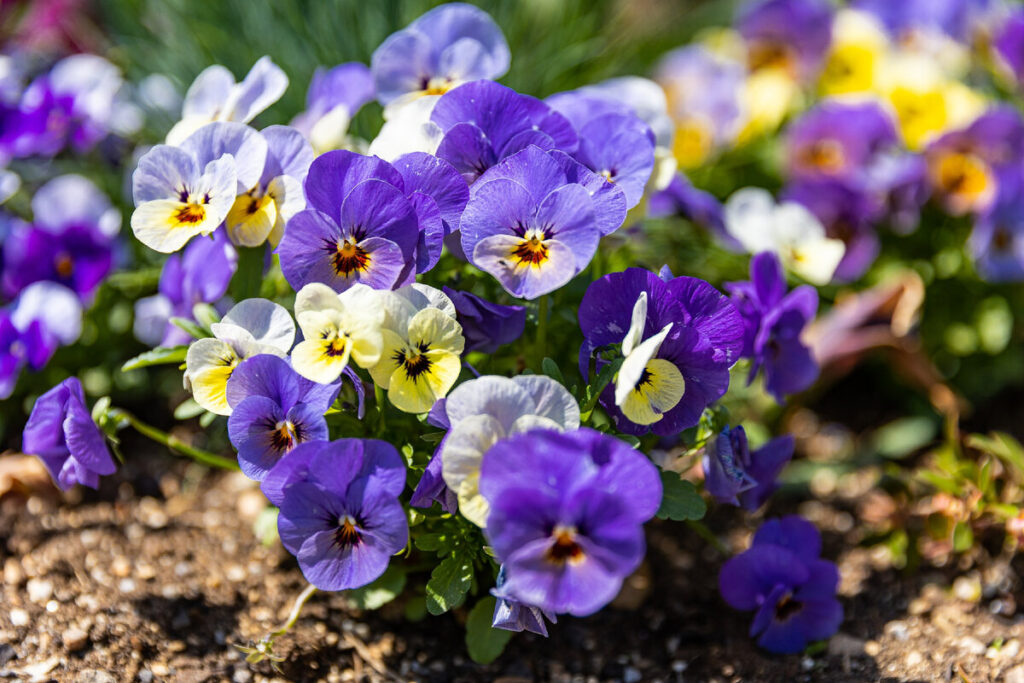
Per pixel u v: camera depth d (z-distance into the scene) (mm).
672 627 667
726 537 710
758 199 723
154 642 643
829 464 754
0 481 697
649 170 620
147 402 758
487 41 655
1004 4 885
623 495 562
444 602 600
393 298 586
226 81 656
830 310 797
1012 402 794
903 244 807
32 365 697
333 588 586
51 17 878
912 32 907
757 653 654
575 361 647
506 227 590
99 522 698
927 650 653
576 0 825
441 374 587
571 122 632
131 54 821
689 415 603
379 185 590
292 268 596
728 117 837
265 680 634
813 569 646
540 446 561
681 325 596
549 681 643
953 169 781
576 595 557
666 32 1014
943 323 791
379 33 776
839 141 803
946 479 670
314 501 583
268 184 615
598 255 644
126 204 783
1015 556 684
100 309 737
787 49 895
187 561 680
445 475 569
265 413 591
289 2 787
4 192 726
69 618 648
